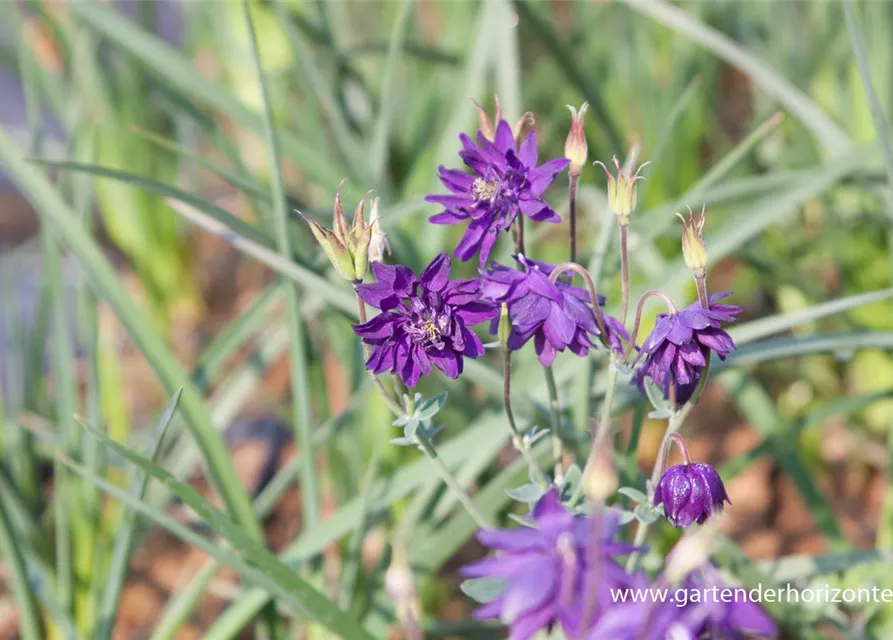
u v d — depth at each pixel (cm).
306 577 94
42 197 94
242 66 130
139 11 146
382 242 80
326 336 122
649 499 80
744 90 181
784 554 107
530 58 144
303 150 103
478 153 79
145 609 106
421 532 94
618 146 113
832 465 119
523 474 91
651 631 73
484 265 79
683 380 78
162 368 92
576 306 78
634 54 138
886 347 92
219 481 91
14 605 105
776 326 92
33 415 107
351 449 101
